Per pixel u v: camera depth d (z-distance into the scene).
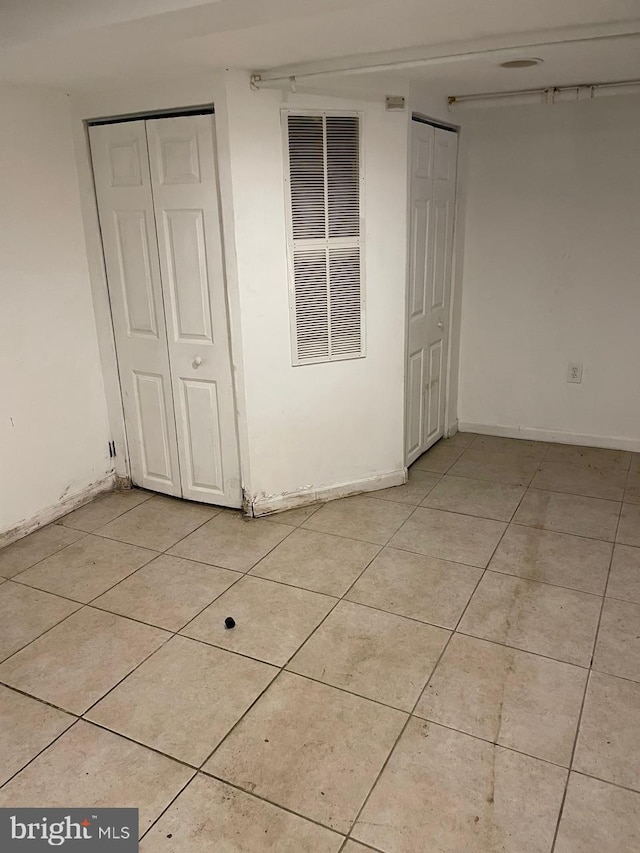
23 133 2.87
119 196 3.08
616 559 2.81
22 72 2.56
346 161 2.97
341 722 1.97
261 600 2.58
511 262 3.99
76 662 2.26
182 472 3.41
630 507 3.29
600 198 3.69
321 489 3.40
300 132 2.85
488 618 2.43
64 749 1.90
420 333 3.67
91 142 3.07
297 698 2.07
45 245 3.04
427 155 3.40
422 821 1.65
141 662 2.25
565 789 1.73
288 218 2.92
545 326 4.02
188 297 3.07
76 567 2.85
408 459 3.75
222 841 1.61
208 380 3.16
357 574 2.74
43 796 1.75
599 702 2.02
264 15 1.90
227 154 2.73
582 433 4.12
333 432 3.34
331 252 3.05
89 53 2.30
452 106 3.52
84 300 3.29
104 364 3.43
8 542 3.05
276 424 3.18
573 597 2.55
